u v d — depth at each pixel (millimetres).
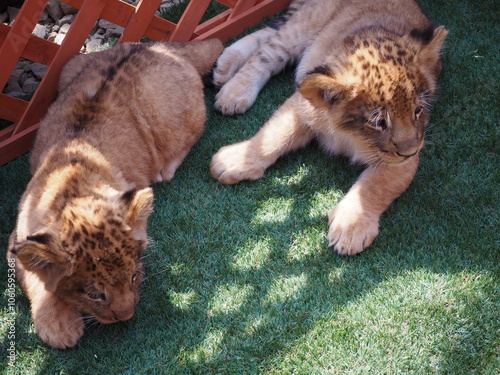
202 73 1797
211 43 1797
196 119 1667
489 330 1399
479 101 1728
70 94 1586
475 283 1452
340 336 1408
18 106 1714
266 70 1811
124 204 1375
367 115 1508
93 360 1400
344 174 1636
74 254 1317
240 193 1611
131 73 1607
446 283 1456
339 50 1599
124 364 1396
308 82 1507
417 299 1442
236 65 1820
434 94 1682
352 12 1785
